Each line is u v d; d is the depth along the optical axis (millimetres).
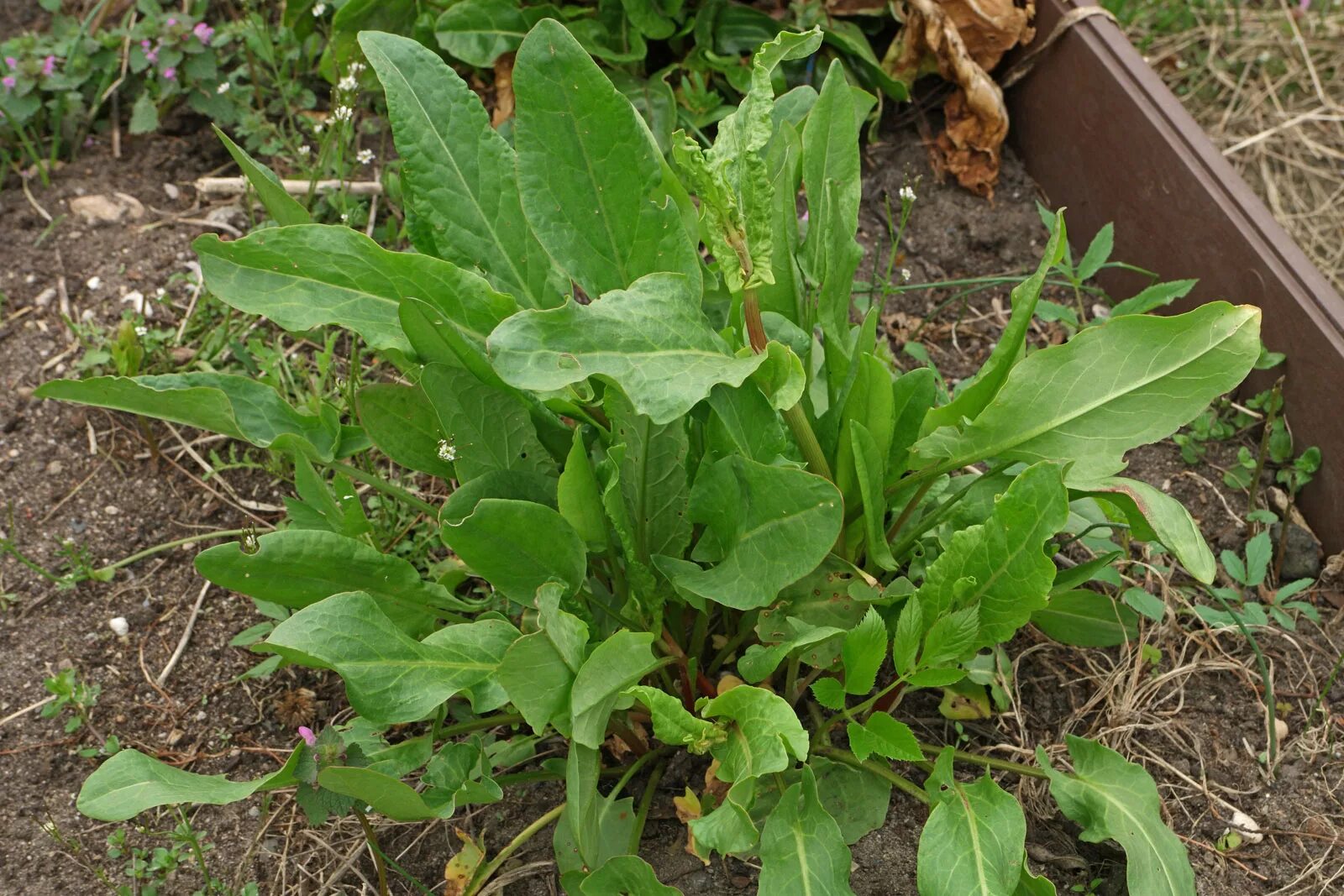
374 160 1156
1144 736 888
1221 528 985
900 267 1130
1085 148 1128
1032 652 919
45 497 979
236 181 1132
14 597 936
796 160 811
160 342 1027
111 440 1011
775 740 718
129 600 941
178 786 722
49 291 1067
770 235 721
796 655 817
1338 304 968
